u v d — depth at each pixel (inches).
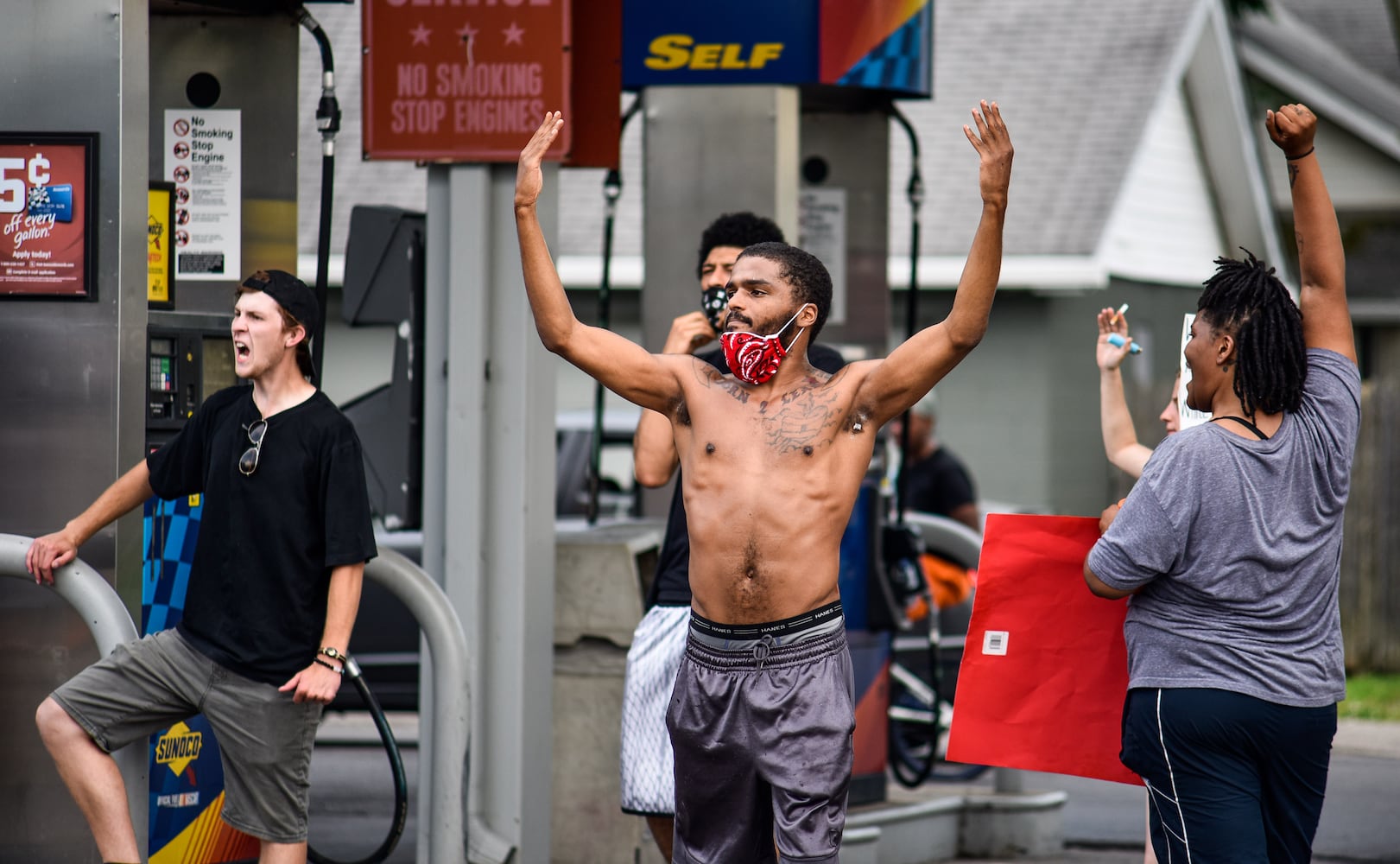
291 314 406.0
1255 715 351.3
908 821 618.5
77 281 438.9
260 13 531.5
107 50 436.5
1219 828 353.4
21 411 442.6
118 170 437.1
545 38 509.0
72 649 434.0
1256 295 361.4
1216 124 1823.3
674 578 460.1
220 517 407.2
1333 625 363.9
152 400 492.4
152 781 478.9
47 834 436.5
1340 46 2390.5
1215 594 354.6
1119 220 1566.2
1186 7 1739.7
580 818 571.8
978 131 331.9
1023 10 1802.4
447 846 473.7
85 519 417.4
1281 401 360.5
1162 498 356.5
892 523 647.1
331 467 404.8
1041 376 1531.7
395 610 823.1
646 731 456.1
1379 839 673.6
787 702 350.0
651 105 637.3
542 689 529.7
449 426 520.1
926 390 350.6
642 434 482.9
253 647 403.5
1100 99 1669.5
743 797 361.4
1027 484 1533.0
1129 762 371.2
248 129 535.8
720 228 485.4
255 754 404.8
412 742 792.3
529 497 521.7
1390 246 2267.5
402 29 513.7
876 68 637.3
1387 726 956.6
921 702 790.5
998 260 335.0
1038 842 643.5
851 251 711.7
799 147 695.7
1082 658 415.8
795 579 350.6
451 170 519.8
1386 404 1140.5
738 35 624.7
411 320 554.6
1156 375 1758.1
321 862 476.4
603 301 624.1
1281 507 355.9
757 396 358.6
